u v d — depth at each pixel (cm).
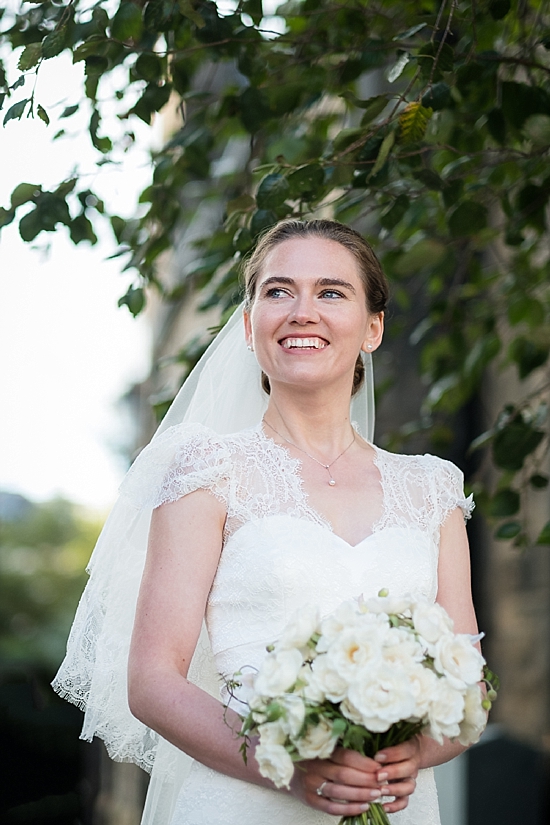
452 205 316
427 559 230
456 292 420
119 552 243
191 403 267
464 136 351
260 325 237
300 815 211
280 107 334
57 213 300
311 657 185
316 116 399
